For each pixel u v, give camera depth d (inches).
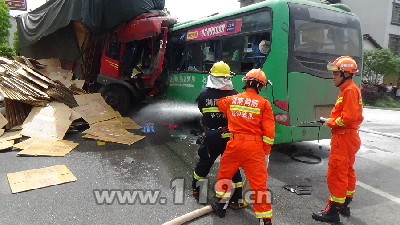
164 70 336.5
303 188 170.2
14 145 218.2
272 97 204.5
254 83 127.9
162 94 346.6
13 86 271.6
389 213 145.2
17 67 319.6
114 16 306.2
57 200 144.9
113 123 290.0
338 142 130.9
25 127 245.9
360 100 131.6
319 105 213.2
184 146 241.1
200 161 149.6
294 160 223.3
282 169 203.5
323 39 216.1
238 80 238.2
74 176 173.3
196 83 287.4
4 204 139.5
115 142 242.8
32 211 134.3
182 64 309.6
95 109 302.5
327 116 217.3
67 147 221.8
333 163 131.9
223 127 141.0
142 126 301.4
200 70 284.2
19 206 138.1
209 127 143.0
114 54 332.2
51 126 247.1
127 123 300.4
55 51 395.5
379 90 771.4
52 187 158.4
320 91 211.5
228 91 141.6
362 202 156.9
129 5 306.3
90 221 128.1
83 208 138.6
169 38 329.4
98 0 298.7
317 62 210.2
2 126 248.2
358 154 247.9
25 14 408.8
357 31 235.9
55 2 351.3
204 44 278.8
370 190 172.7
